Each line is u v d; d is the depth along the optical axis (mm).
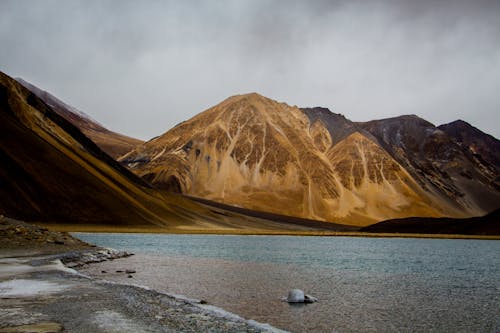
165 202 161875
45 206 102062
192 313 16109
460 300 24641
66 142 137250
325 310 21219
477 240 118250
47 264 28641
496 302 23969
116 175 145500
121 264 39156
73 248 43812
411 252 68188
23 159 107375
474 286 30562
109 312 14969
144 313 15273
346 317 19781
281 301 23250
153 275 32406
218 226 163875
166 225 131625
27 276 23344
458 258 56594
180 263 42406
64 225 100438
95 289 19969
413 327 18219
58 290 19281
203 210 187500
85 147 151625
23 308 15180
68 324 12977
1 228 44125
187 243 78312
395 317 19969
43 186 105812
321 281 31953
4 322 13000
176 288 26641
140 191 151500
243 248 69688
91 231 101375
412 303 23453
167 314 15492
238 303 22453
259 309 21125
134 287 21688
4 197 94875
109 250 47500
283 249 70375
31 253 36750
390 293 26875
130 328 12836
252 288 27531
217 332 13391
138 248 63469
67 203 107562
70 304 16141
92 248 46625
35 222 95500
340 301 23766
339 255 59156
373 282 32031
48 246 42562
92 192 117500
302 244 89625
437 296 25938
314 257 54906
